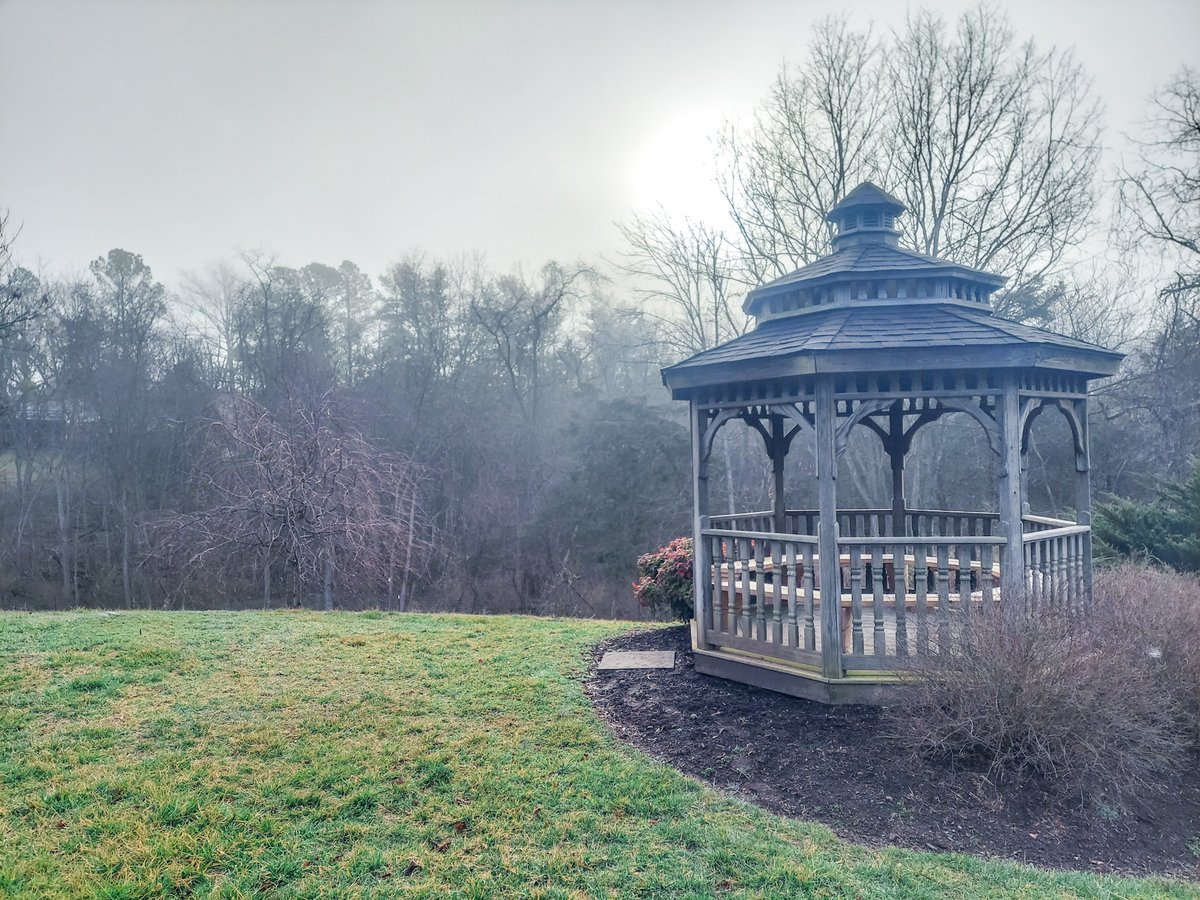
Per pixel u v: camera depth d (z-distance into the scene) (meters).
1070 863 4.23
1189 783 5.15
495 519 25.17
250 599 22.88
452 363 27.97
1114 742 4.99
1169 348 18.69
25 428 24.47
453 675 7.07
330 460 17.66
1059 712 4.86
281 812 4.37
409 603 23.55
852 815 4.54
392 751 5.23
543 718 5.96
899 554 5.81
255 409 19.25
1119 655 5.21
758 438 24.64
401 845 4.05
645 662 7.43
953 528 8.44
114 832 4.12
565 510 24.75
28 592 24.05
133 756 5.13
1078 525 6.58
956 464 21.38
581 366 31.00
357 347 29.62
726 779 4.99
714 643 6.90
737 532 6.64
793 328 6.70
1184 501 12.56
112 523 24.33
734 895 3.65
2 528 24.27
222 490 18.06
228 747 5.28
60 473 24.44
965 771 4.95
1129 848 4.42
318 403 19.39
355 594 20.47
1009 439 5.71
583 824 4.30
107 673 6.83
